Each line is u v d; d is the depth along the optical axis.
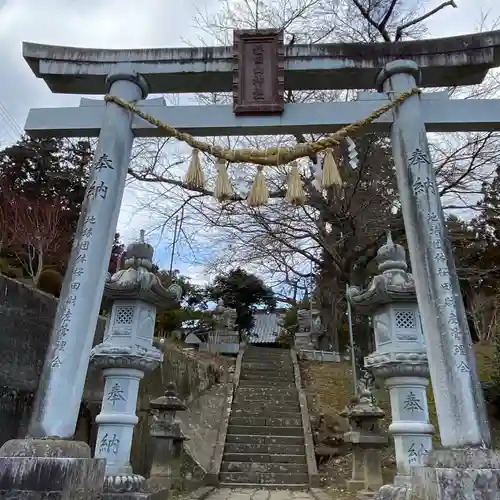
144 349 6.19
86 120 5.59
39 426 4.07
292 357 18.97
